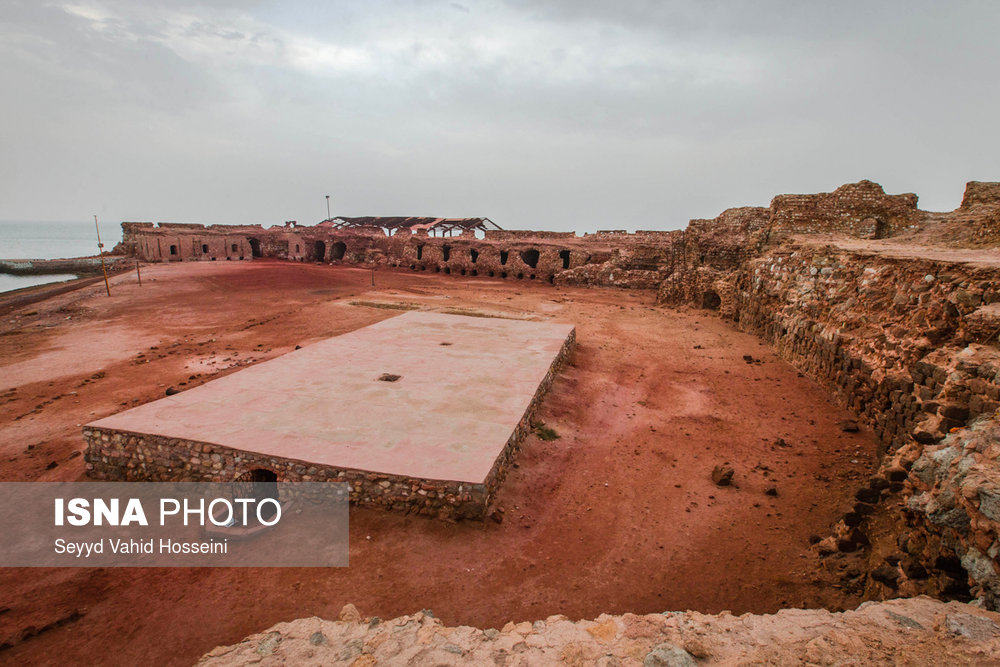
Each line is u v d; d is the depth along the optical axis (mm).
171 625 6840
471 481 8656
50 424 13641
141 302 30562
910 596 6094
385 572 7789
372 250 53250
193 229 55188
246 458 9594
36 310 28375
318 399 12133
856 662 4336
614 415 14500
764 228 27953
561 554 8414
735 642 5031
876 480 8555
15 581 7742
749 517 9578
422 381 13578
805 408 14734
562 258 44312
